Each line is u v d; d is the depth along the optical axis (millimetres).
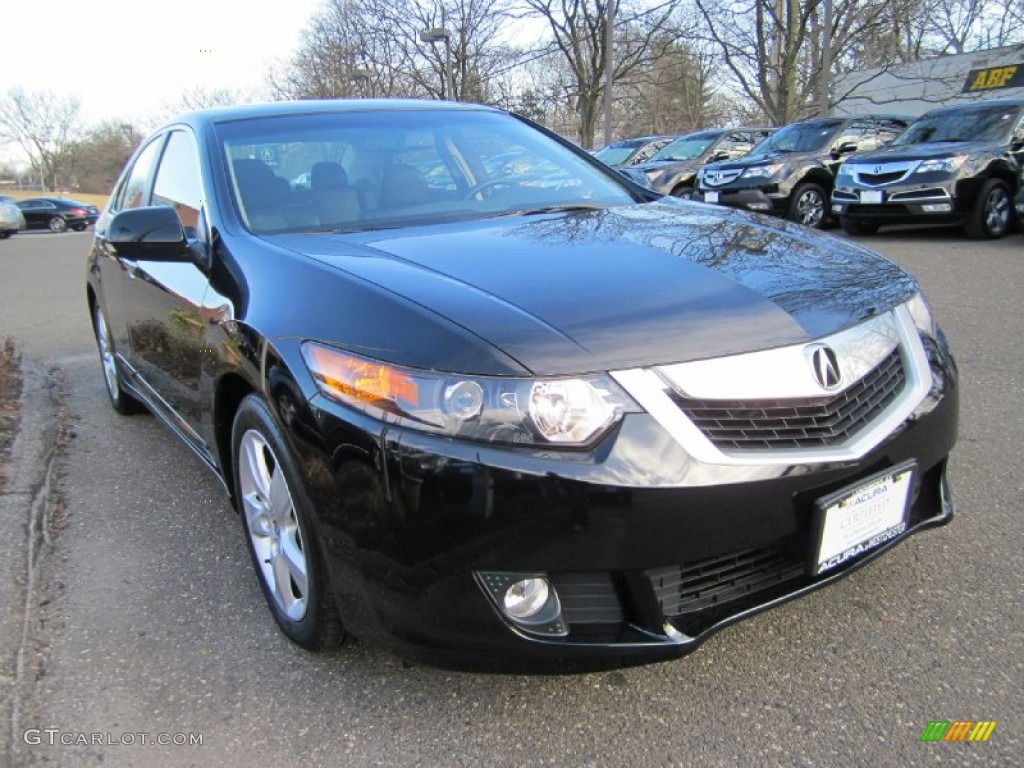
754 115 32938
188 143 3514
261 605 2799
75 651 2568
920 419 2318
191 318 2951
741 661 2367
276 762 2088
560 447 1892
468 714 2219
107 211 4793
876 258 2752
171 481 3896
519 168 3523
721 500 1943
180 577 3004
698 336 2039
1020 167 9953
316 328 2213
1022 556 2809
